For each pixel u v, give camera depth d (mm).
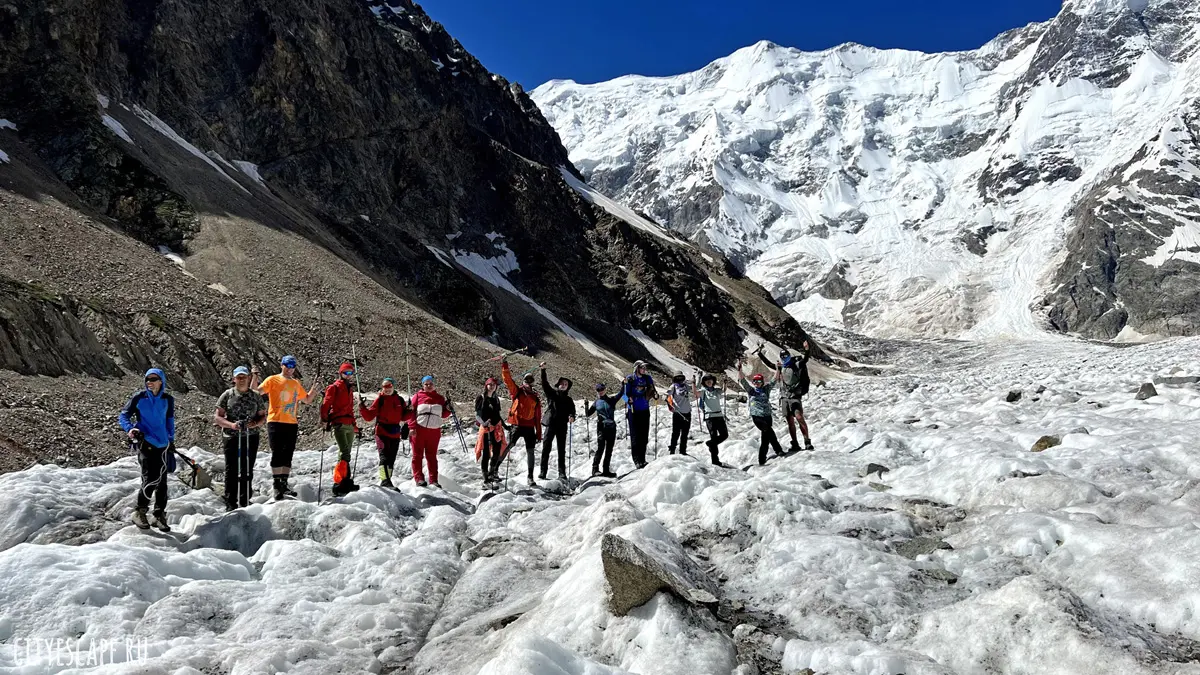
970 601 5535
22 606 5941
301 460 17047
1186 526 6035
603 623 5629
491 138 86562
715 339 83688
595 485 13820
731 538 7953
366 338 38969
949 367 146375
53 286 26812
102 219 38344
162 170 44562
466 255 71000
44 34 45000
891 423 16281
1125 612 5359
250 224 45062
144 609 6301
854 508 8664
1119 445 9773
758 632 5641
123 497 10141
